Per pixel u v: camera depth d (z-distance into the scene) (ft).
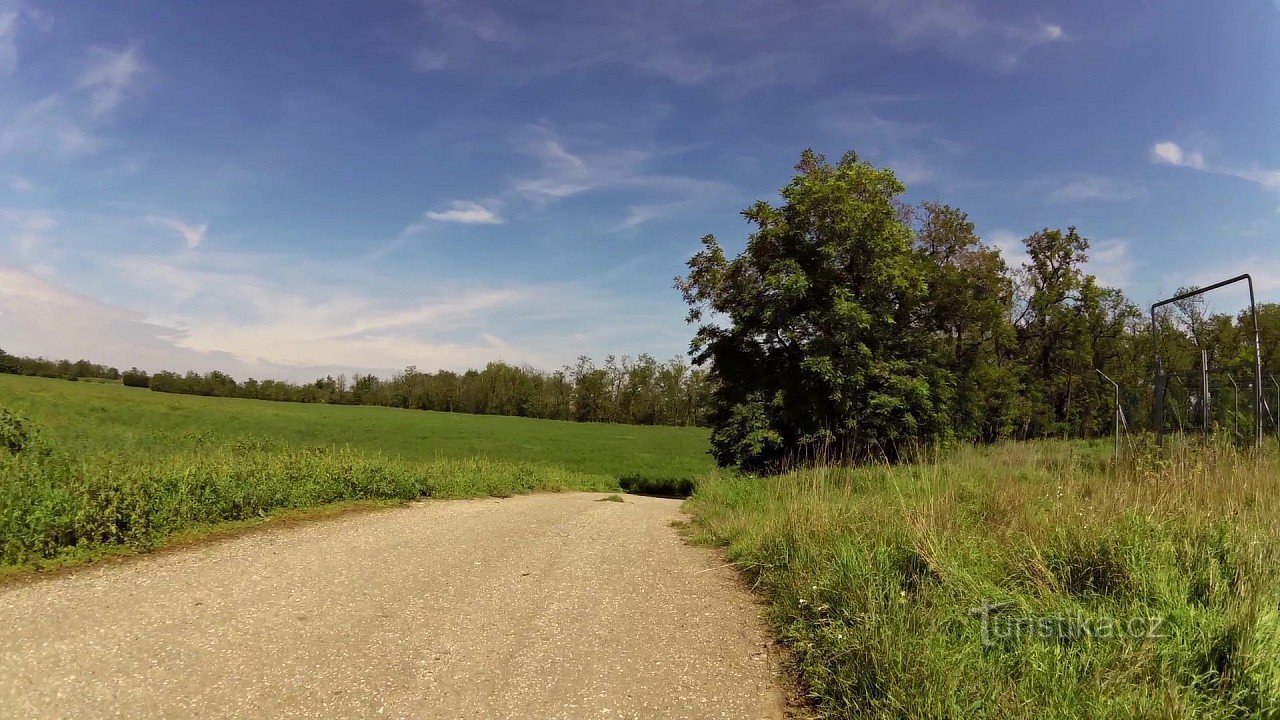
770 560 22.70
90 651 14.74
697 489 53.93
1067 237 112.68
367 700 12.82
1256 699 10.75
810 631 15.74
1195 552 16.06
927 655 12.16
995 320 96.94
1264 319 128.98
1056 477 28.25
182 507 28.14
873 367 66.95
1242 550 15.74
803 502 26.53
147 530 25.90
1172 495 21.70
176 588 19.75
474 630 16.88
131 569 21.79
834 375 62.28
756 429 64.49
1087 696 10.79
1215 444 34.09
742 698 13.26
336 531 29.66
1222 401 51.13
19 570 20.95
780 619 17.53
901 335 77.00
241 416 171.53
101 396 177.78
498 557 25.50
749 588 21.47
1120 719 10.18
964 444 47.70
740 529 28.99
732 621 18.03
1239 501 22.12
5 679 13.15
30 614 16.97
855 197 68.74
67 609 17.49
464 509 40.22
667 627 17.44
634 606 19.27
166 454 40.63
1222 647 11.95
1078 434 120.16
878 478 34.88
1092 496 23.29
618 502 55.36
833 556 18.89
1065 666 11.93
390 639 16.08
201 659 14.57
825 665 13.75
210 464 35.24
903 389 68.54
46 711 12.03
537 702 12.89
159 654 14.75
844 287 67.77
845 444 63.46
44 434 41.73
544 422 277.64
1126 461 32.35
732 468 73.00
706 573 23.50
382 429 172.55
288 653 15.05
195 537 26.84
